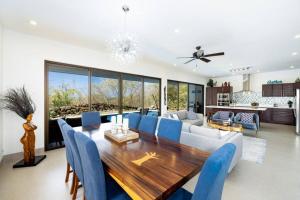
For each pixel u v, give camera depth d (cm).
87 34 317
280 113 684
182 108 784
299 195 191
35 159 283
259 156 315
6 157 289
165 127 217
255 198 186
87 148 106
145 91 586
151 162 130
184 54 459
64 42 362
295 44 371
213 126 474
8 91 289
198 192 86
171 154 148
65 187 205
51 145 360
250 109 615
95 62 423
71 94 400
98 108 448
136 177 106
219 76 913
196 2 207
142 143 183
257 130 515
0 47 274
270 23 265
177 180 103
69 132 146
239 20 255
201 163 129
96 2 208
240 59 516
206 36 324
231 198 186
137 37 328
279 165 275
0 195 187
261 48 401
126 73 505
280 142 412
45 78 338
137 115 286
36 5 216
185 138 264
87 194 133
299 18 248
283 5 212
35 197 184
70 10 229
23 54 309
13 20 260
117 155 145
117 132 219
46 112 339
